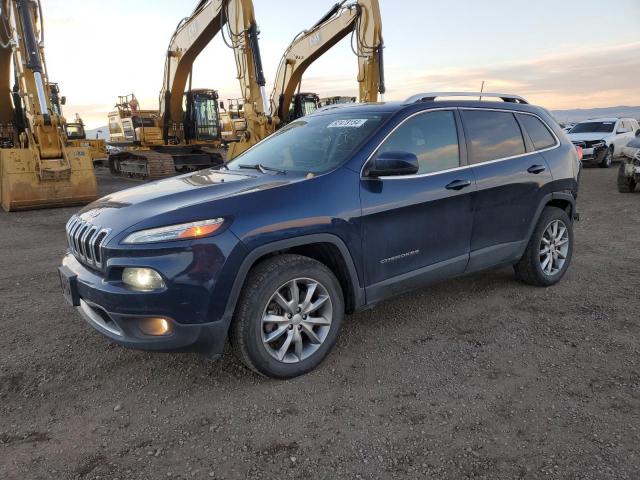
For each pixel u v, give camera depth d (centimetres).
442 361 345
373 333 391
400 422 277
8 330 404
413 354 356
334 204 326
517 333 388
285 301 314
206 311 285
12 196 1113
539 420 275
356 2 1437
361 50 1435
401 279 367
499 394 303
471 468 239
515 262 463
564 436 261
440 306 445
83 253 315
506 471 236
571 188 494
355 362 345
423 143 384
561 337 379
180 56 1786
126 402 301
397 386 314
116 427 276
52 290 509
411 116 381
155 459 249
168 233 280
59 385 320
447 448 254
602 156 1900
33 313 443
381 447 256
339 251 330
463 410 287
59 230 877
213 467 243
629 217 859
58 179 1170
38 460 249
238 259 289
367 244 343
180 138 2091
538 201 458
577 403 291
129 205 315
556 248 495
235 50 1359
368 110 400
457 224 395
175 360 352
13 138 1468
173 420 282
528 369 332
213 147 2200
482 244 420
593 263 573
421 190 368
